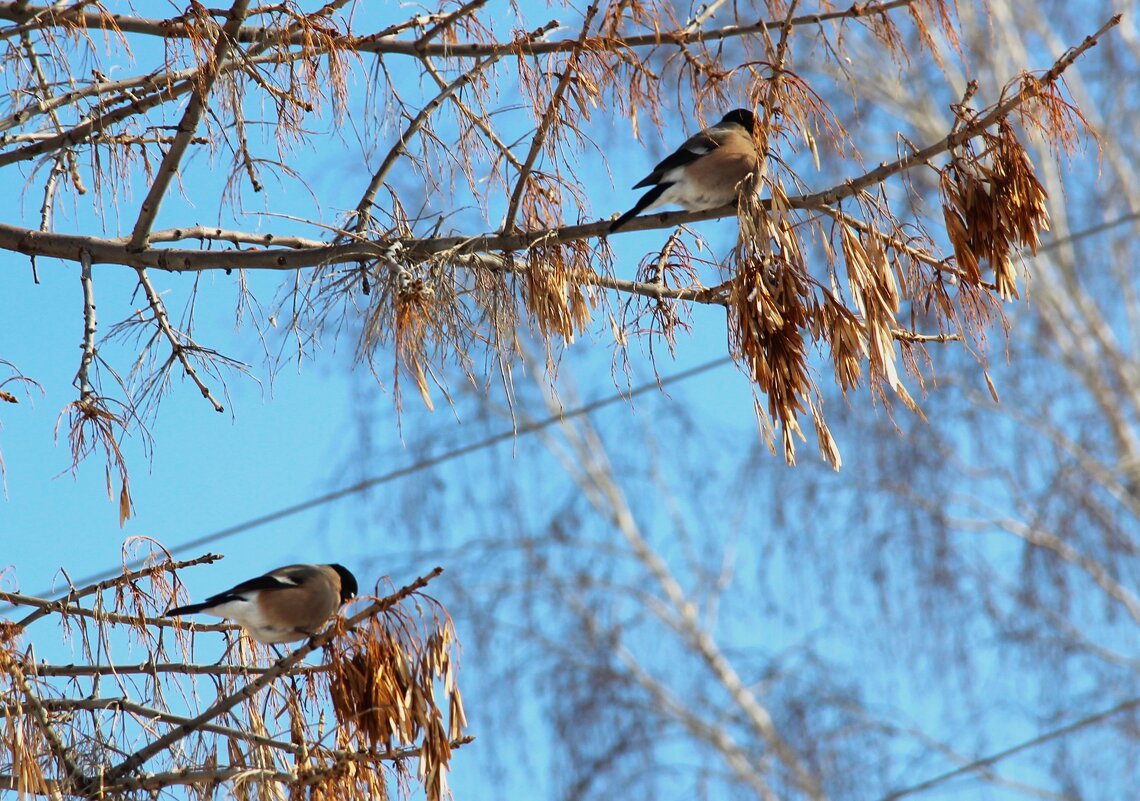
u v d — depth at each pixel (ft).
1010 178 29.04
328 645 29.04
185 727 28.66
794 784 64.69
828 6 32.91
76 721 28.48
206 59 30.17
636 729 66.18
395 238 31.63
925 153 29.63
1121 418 70.33
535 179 32.22
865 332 28.86
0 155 31.99
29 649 28.14
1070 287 73.46
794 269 28.66
